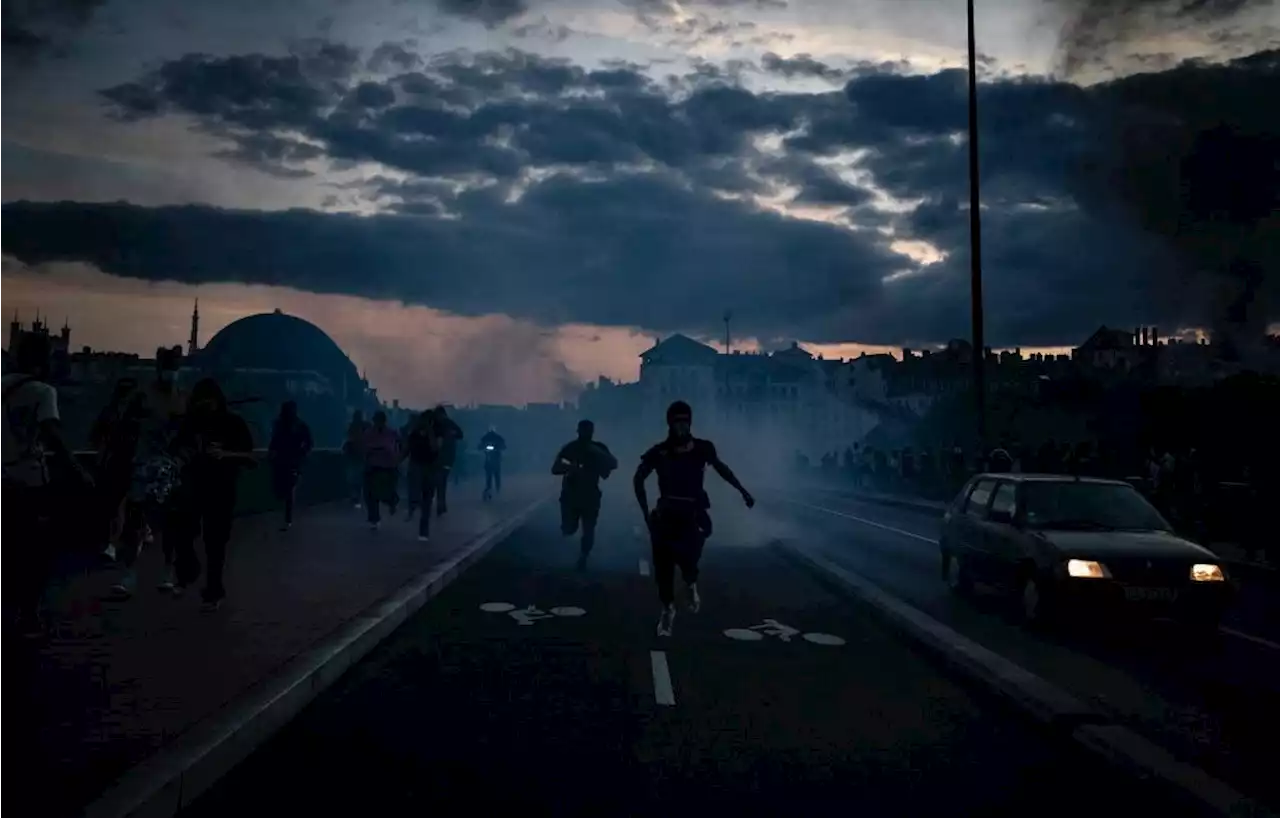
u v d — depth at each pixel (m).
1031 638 10.09
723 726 6.57
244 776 5.36
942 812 5.07
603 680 7.82
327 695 7.13
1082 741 6.10
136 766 4.91
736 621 10.62
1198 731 6.53
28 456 7.44
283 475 17.30
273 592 10.54
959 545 12.93
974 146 27.47
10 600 7.51
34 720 5.68
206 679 6.66
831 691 7.59
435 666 8.12
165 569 10.35
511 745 6.04
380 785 5.27
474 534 17.64
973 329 27.39
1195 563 9.95
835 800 5.21
